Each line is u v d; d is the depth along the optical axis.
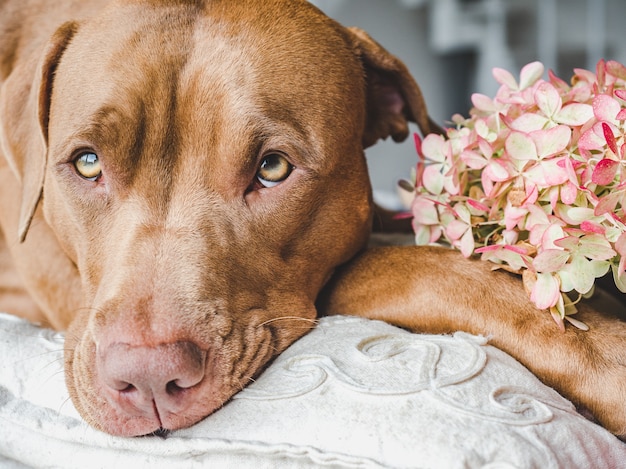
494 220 0.55
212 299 0.52
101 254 0.55
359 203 0.60
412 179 0.61
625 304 0.64
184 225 0.54
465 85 1.93
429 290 0.55
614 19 1.79
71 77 0.56
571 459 0.46
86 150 0.55
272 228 0.55
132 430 0.49
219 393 0.50
